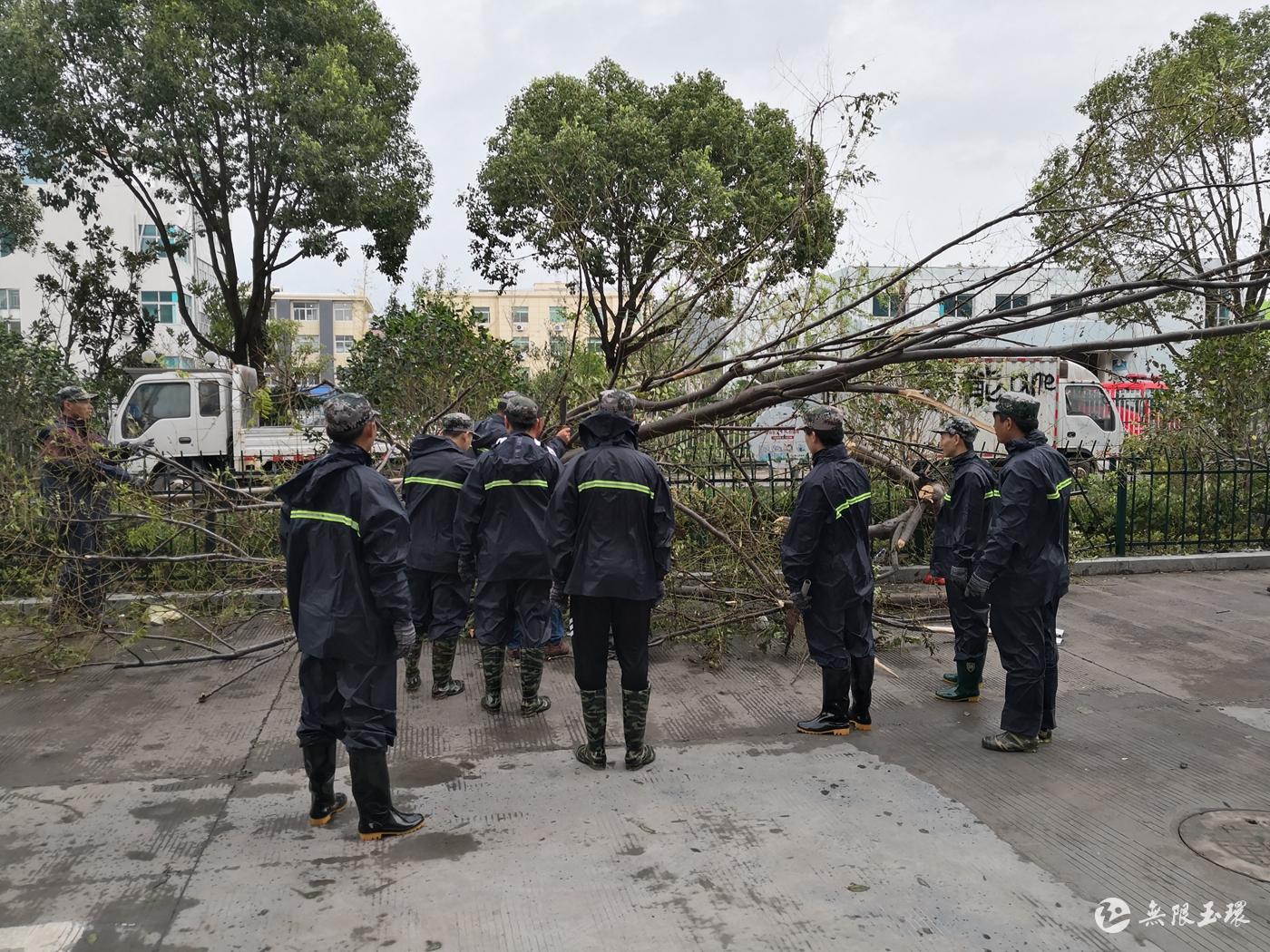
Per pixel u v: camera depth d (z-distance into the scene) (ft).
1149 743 14.46
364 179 59.98
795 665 19.01
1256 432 34.55
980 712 16.19
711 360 24.25
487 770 13.52
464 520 15.80
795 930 9.21
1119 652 19.63
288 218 61.41
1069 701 16.58
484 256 69.05
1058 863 10.59
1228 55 40.16
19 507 19.89
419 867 10.53
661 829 11.51
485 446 18.57
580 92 64.49
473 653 20.21
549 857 10.77
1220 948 8.85
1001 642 14.20
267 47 58.95
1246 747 14.28
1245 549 30.55
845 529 14.47
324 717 11.21
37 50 54.54
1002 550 13.60
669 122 63.10
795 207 20.66
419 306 39.81
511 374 36.70
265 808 12.16
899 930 9.20
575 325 24.53
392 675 11.27
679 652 19.92
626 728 13.42
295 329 71.67
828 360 18.93
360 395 11.41
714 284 21.90
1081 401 57.41
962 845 11.05
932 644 20.08
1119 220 18.84
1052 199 19.58
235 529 22.43
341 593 10.75
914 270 18.84
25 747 14.28
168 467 23.63
